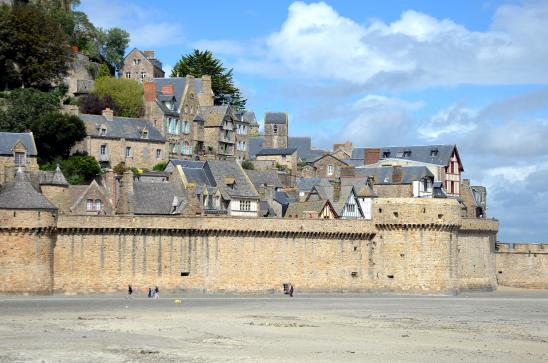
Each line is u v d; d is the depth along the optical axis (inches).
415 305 5196.9
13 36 7278.5
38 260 5255.9
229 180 6638.8
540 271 7057.1
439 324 4242.1
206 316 4347.9
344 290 6097.4
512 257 7096.5
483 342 3654.0
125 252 5536.4
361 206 7022.6
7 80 7347.4
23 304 4722.0
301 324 4116.6
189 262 5703.7
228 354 3225.9
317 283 6023.6
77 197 6028.5
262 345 3449.8
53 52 7480.3
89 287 5433.1
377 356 3260.3
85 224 5423.2
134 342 3449.8
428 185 7504.9
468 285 6594.5
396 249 6151.6
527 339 3772.1
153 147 7396.7
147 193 6097.4
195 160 7514.8
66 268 5388.8
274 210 6865.2
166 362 3048.7
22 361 3024.1
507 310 5004.9
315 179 7775.6
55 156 6712.6
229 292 5772.6
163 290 5620.1
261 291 5851.4
